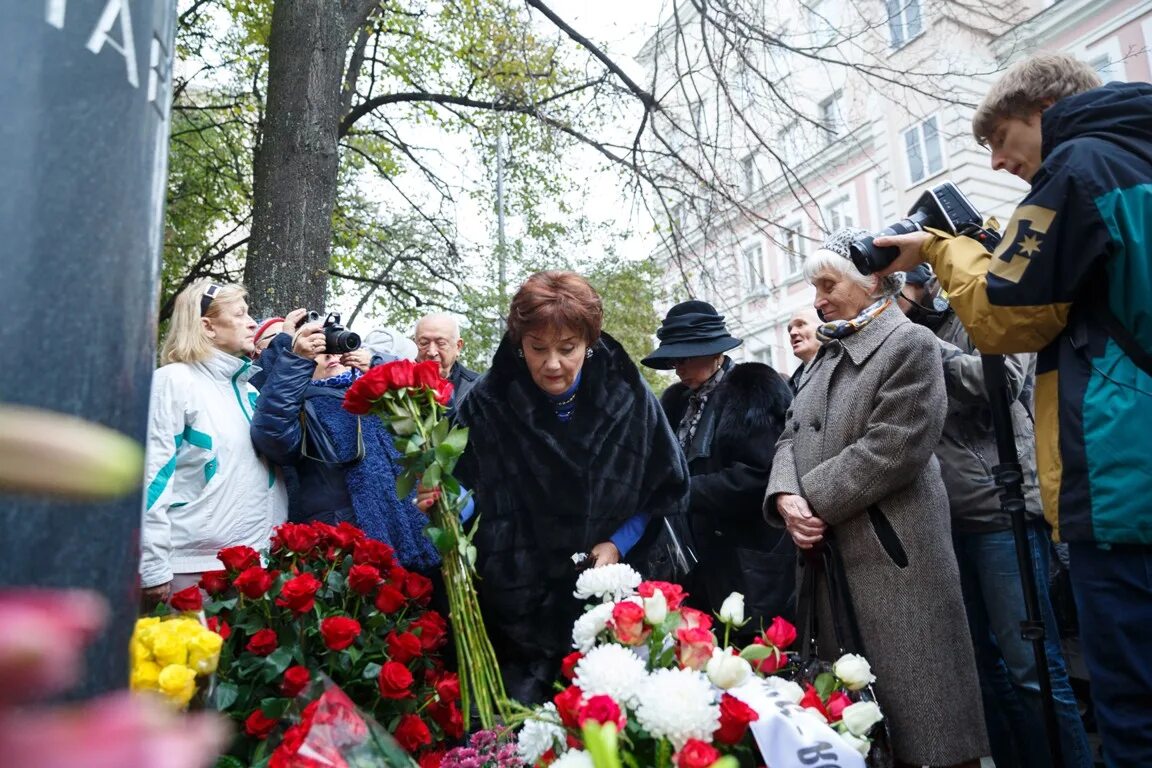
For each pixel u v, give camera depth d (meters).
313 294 5.32
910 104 10.70
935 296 3.08
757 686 1.36
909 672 2.13
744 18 7.04
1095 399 1.54
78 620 0.32
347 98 8.26
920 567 2.20
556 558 2.07
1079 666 3.01
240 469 2.59
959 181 12.22
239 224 10.00
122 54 0.66
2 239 0.56
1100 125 1.65
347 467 2.77
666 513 2.20
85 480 0.31
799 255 7.18
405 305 10.20
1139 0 10.80
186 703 1.12
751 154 7.44
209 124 9.51
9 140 0.57
